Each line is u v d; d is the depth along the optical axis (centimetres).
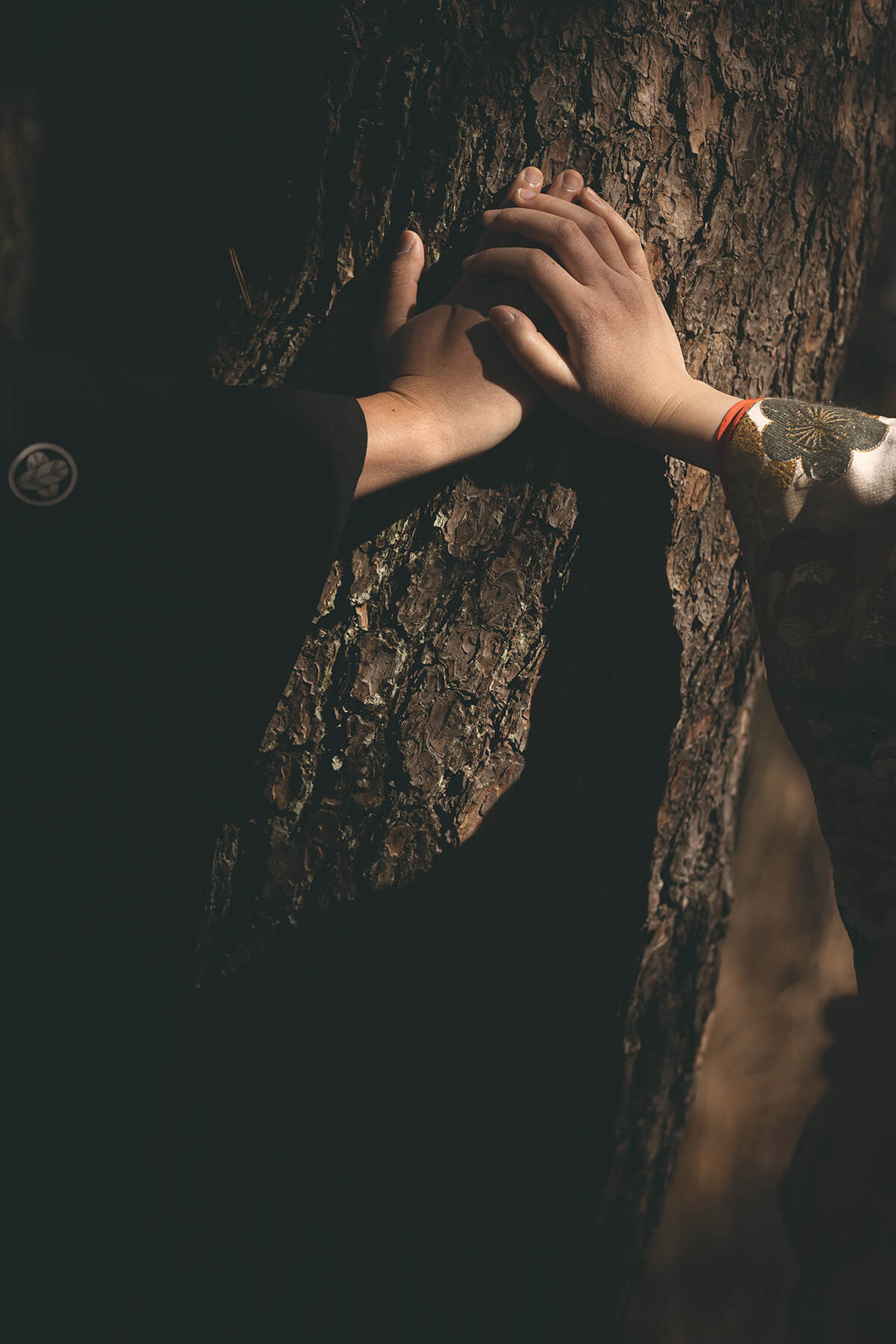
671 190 148
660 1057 182
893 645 128
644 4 143
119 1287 158
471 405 141
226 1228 161
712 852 180
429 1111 165
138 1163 156
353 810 153
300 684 149
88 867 138
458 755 154
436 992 161
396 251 146
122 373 129
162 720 135
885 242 243
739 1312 229
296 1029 158
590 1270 184
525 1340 179
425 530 147
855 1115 124
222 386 131
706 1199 245
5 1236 145
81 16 183
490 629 151
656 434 140
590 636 157
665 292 150
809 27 151
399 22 145
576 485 149
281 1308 165
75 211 185
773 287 156
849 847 131
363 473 137
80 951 140
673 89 146
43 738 133
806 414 135
